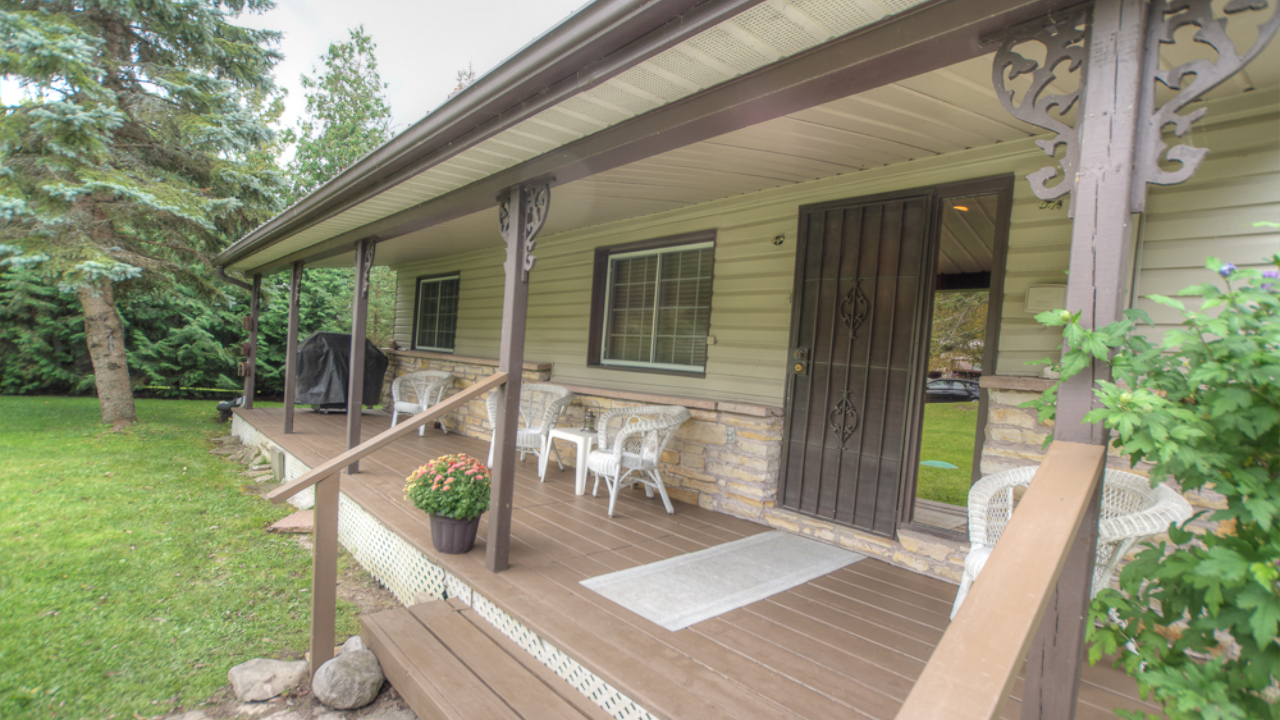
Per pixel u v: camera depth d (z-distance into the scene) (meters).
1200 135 2.56
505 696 2.27
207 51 9.91
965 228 5.29
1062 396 1.40
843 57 1.80
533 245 3.15
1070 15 1.43
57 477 5.93
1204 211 2.55
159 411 10.72
